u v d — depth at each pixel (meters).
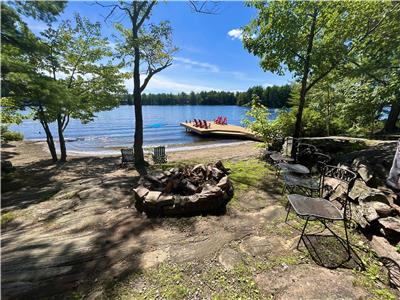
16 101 6.80
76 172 7.43
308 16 4.70
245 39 5.25
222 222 2.78
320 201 2.41
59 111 7.50
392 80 4.41
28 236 2.61
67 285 1.78
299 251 2.16
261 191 3.74
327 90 8.75
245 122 7.35
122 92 10.41
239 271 1.91
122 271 1.93
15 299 1.65
